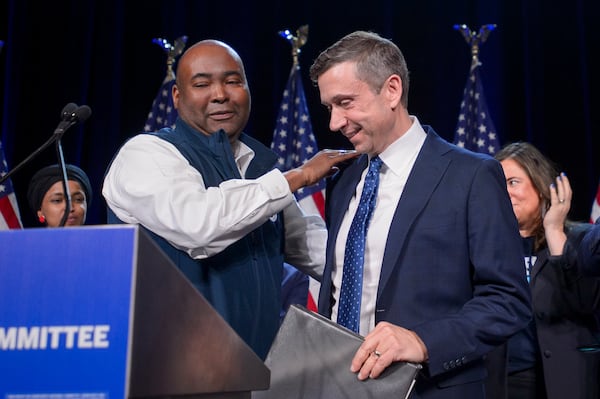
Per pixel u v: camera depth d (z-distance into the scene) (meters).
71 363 0.77
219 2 4.48
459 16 4.35
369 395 1.30
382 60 1.59
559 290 2.22
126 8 4.51
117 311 0.77
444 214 1.52
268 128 4.39
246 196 1.76
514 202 2.39
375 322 1.50
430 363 1.35
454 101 4.30
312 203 3.74
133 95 4.46
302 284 3.17
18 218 3.56
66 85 4.36
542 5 4.25
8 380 0.78
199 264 1.81
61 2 4.42
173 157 1.86
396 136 1.65
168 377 0.81
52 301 0.79
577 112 4.14
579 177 4.09
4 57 4.35
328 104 1.63
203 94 1.93
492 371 2.11
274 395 1.36
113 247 0.79
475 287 1.50
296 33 4.44
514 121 4.23
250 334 1.82
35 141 4.30
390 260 1.51
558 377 2.15
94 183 4.27
